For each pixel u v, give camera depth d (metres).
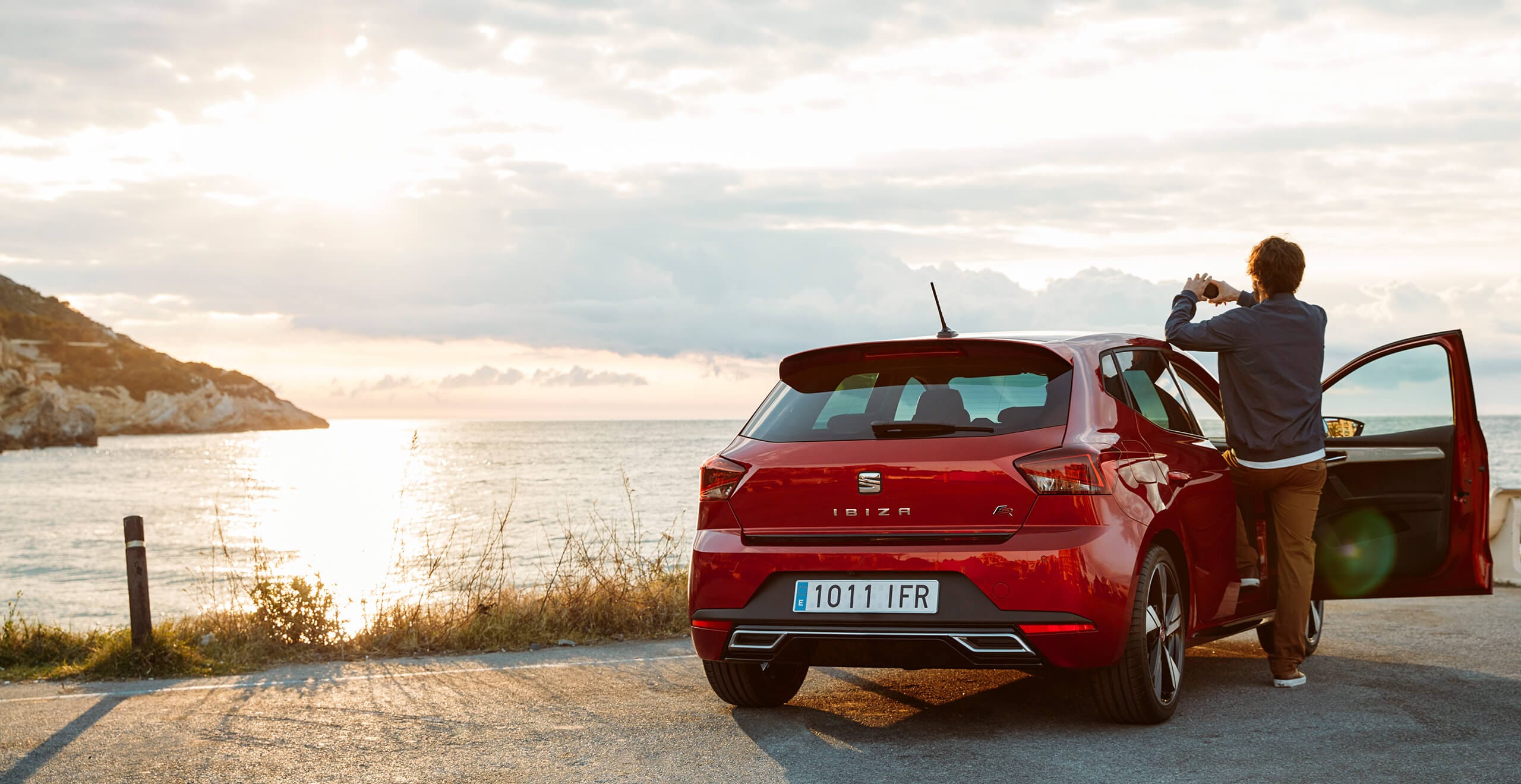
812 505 4.47
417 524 47.12
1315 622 6.27
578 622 8.42
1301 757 4.07
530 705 5.62
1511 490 10.79
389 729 5.16
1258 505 5.64
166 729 5.36
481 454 159.75
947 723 4.77
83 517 68.88
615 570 8.95
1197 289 5.58
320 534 51.28
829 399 4.76
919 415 4.47
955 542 4.23
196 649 7.91
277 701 6.05
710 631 4.62
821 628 4.35
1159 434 4.86
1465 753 4.10
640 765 4.26
